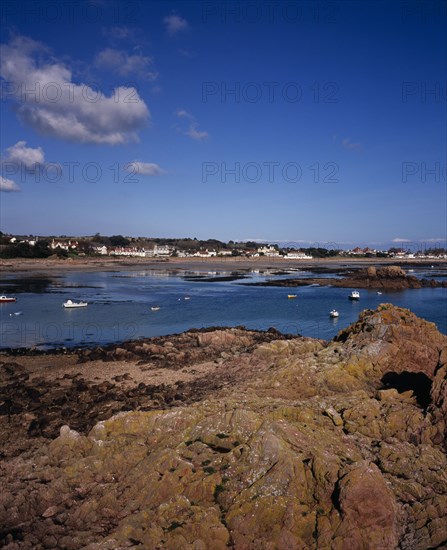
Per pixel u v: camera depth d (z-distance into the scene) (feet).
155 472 38.60
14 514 37.50
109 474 42.04
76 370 100.83
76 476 42.01
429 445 40.86
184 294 285.84
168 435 46.03
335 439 41.42
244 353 110.63
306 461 36.24
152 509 35.27
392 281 349.61
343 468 33.60
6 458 54.85
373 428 44.93
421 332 77.10
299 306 234.58
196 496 35.45
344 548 30.01
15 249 588.09
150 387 85.71
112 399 79.77
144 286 336.49
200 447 41.14
